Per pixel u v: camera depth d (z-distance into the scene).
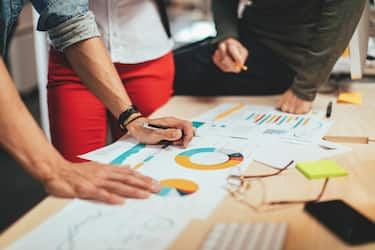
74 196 0.83
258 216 0.77
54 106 1.45
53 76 1.43
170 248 0.68
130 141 1.14
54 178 0.86
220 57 1.54
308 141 1.11
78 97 1.42
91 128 1.46
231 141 1.12
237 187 0.87
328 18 1.26
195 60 1.77
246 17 1.68
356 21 1.27
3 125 0.89
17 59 3.95
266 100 1.49
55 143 1.49
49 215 0.78
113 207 0.80
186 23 2.99
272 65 1.62
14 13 1.15
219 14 1.66
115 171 0.89
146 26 1.53
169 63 1.63
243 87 1.66
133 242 0.70
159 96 1.60
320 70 1.31
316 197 0.83
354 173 0.94
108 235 0.72
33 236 0.71
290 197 0.83
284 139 1.13
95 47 1.21
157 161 1.00
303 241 0.70
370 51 1.64
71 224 0.75
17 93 0.93
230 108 1.41
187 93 1.73
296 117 1.31
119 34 1.48
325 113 1.34
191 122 1.25
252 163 0.99
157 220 0.76
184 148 1.08
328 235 0.72
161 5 1.59
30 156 0.89
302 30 1.47
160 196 0.84
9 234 0.72
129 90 1.56
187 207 0.80
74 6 1.17
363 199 0.83
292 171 0.94
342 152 1.04
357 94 1.49
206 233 0.72
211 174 0.93
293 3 1.47
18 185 2.61
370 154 1.03
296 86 1.35
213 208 0.80
